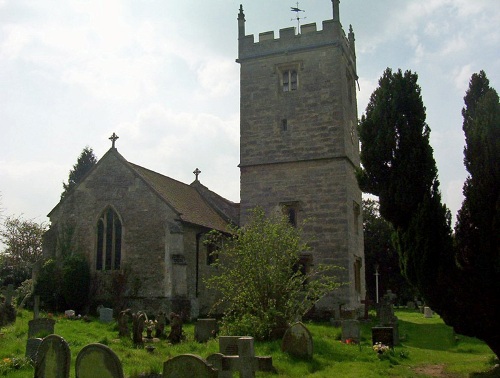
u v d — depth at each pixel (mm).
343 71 31609
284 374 12953
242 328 18531
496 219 12953
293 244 20531
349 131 32031
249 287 19594
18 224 56594
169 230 28047
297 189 30234
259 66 32469
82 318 25250
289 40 32000
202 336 19016
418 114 15312
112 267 29188
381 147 15242
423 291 14211
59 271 29391
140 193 29281
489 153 13359
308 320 27859
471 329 13867
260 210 23953
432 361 16484
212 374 9680
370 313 32844
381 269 55281
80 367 9977
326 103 30625
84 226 30109
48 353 10492
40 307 28375
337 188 29453
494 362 15352
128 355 14617
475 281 13570
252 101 32219
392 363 15648
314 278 28656
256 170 31328
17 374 11953
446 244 14125
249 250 20031
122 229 29219
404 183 14711
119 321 19250
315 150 30297
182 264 27500
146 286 28031
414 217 14266
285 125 31266
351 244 29531
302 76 31406
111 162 30328
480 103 13883
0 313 20812
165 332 20594
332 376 13062
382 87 15703
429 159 15031
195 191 37969
